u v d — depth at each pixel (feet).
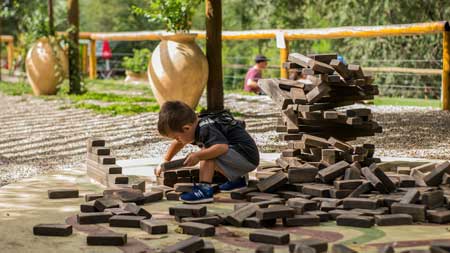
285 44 42.86
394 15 54.70
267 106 37.81
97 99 42.04
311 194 14.69
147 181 17.78
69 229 12.16
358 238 11.82
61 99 42.14
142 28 76.64
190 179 16.42
